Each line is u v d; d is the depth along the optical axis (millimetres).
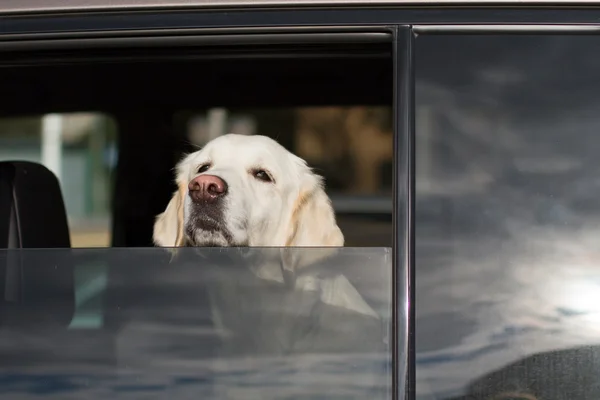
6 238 2873
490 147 2086
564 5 2098
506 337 2041
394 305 2070
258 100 3721
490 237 2062
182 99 3729
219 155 3150
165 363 2180
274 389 2141
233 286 2172
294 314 2146
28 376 2219
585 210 2055
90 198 3941
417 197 2082
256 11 2166
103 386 2197
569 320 2033
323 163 3936
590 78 2088
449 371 2045
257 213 3066
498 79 2098
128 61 2418
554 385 2025
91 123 3896
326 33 2158
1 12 2219
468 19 2109
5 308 2234
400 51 2119
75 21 2213
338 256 2125
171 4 2174
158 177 3885
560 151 2074
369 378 2094
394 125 2113
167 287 2191
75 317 2217
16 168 2945
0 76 3221
